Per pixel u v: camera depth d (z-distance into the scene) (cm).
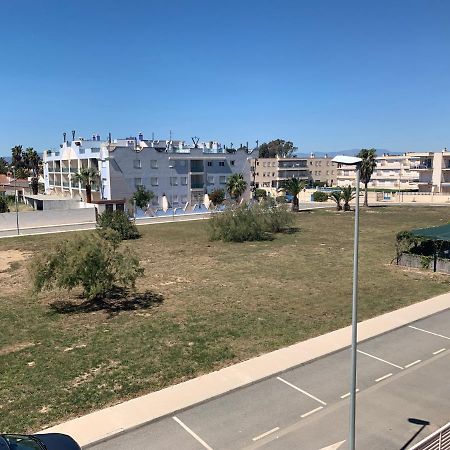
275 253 3506
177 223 5566
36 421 1170
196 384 1355
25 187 9412
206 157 7531
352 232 4622
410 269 2883
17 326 1916
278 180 12938
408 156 12156
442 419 1169
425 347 1634
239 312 2050
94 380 1400
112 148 6688
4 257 3531
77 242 2142
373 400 1266
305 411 1210
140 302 2225
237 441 1084
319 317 1964
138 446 1069
